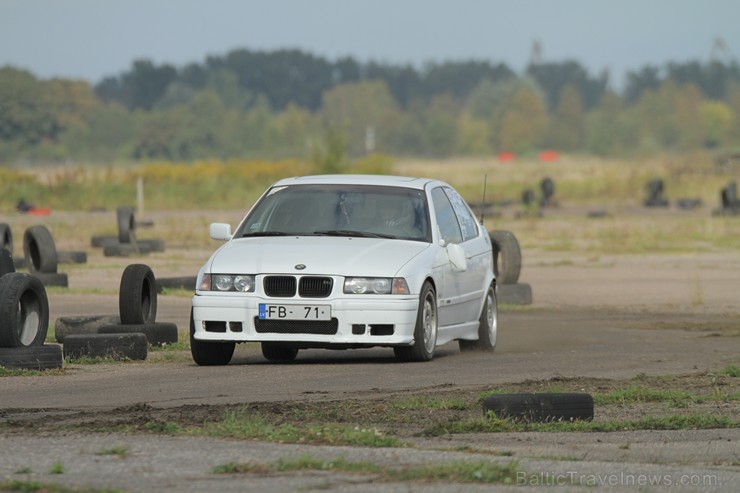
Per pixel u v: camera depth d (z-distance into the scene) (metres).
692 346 56.19
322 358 50.50
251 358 50.56
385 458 24.91
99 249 134.25
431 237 49.72
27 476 22.94
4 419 31.28
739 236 151.50
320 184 51.53
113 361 48.12
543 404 31.48
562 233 157.38
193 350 46.59
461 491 21.89
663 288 91.44
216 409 33.00
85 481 22.53
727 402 36.00
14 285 44.69
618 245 137.75
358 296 45.81
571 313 75.38
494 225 177.25
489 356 51.25
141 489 21.91
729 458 26.53
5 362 44.06
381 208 50.38
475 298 53.22
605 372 45.09
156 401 36.09
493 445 27.77
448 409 33.72
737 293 87.56
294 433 27.58
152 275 55.44
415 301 46.38
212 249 134.25
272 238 49.09
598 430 30.33
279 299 45.81
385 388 39.47
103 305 74.31
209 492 21.70
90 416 31.70
